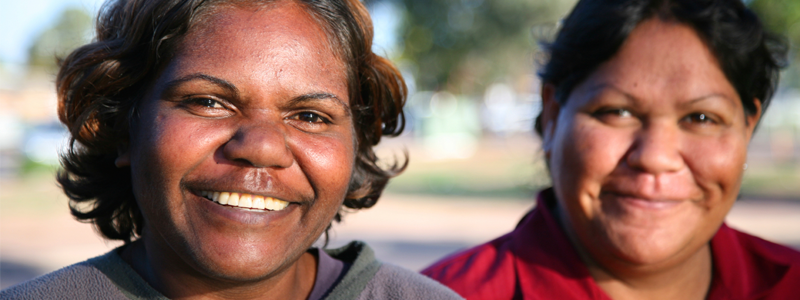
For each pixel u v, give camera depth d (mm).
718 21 1765
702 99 1749
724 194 1831
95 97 1523
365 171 1873
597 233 1873
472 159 23375
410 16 13438
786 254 2113
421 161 22891
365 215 11133
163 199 1355
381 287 1646
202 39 1380
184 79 1349
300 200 1442
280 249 1419
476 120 30234
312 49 1451
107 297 1450
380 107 1812
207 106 1381
